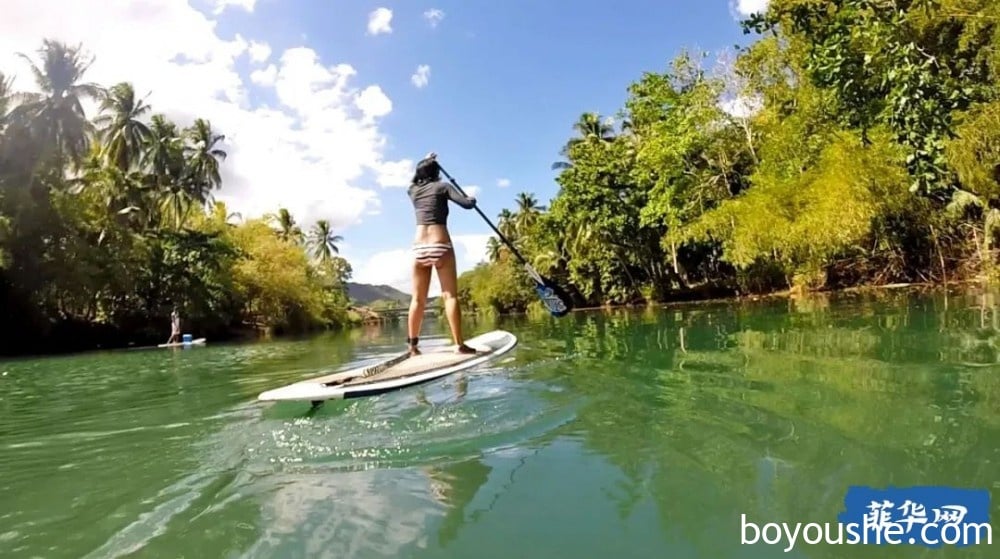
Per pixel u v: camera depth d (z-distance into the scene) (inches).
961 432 86.3
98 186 989.8
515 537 62.6
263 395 141.0
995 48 374.9
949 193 547.5
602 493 73.7
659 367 170.9
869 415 98.8
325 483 83.4
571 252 1357.0
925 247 630.5
